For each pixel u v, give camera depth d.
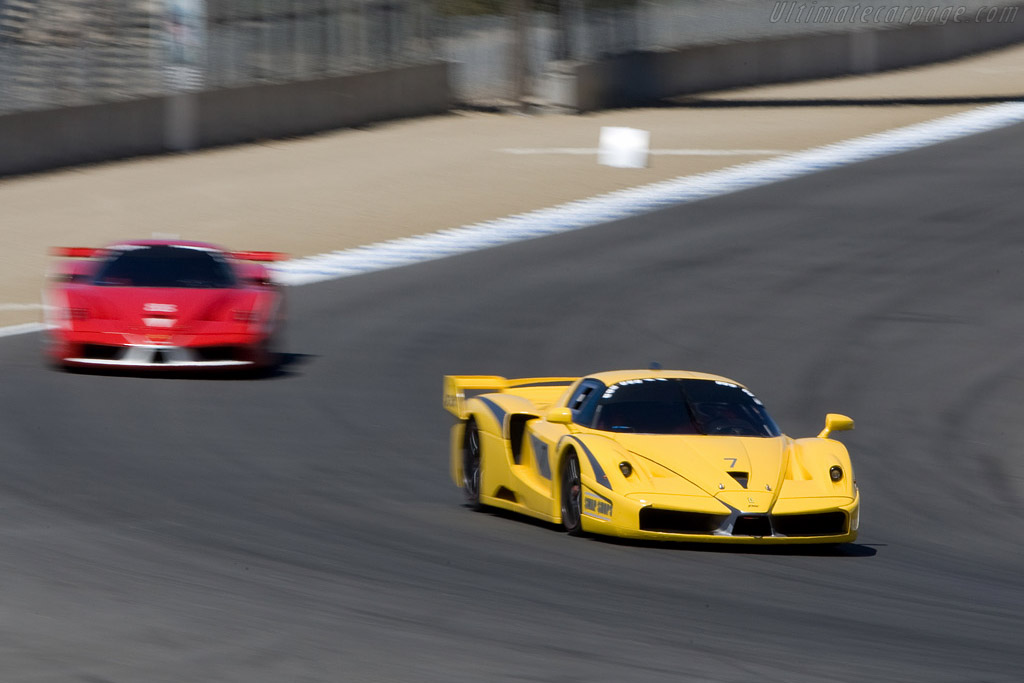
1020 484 44.94
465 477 38.53
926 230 94.19
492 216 104.38
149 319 55.75
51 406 49.00
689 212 103.81
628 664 20.48
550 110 166.75
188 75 136.00
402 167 124.56
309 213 104.44
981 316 71.06
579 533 32.84
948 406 55.50
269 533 31.34
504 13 176.62
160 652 20.25
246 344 56.75
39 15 131.88
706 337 67.50
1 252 89.38
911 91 186.25
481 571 27.89
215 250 61.81
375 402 53.75
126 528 30.95
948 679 20.42
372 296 78.12
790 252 88.62
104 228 97.44
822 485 32.00
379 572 27.30
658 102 178.50
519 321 71.19
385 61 160.38
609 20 183.12
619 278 82.06
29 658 19.72
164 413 49.09
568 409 34.41
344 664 19.86
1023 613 26.42
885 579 29.42
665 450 32.38
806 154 130.50
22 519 31.34
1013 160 121.12
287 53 147.25
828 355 63.88
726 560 30.50
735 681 19.75
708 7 199.62
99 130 125.00
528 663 20.30
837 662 21.19
